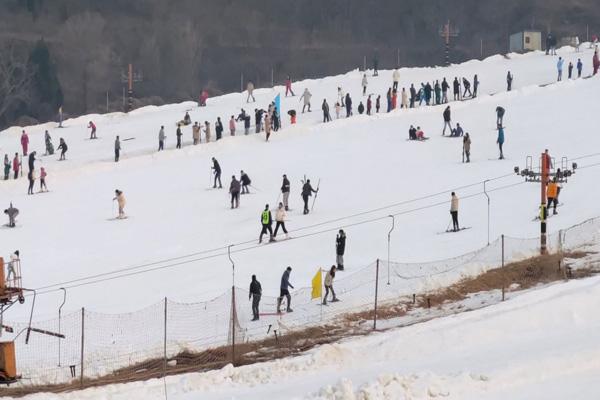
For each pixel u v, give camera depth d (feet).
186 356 343.46
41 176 639.35
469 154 617.62
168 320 385.09
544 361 295.69
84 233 538.47
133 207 583.99
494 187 546.26
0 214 586.04
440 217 504.02
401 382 273.95
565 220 465.47
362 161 636.48
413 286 395.55
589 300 346.33
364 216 520.01
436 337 329.11
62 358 351.05
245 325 371.97
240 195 586.04
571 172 485.97
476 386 280.51
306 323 368.27
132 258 490.90
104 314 400.47
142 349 352.28
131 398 293.23
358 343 332.60
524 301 355.15
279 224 493.36
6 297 363.15
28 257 504.43
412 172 597.52
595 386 281.95
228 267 459.32
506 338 330.54
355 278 416.46
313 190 538.88
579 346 309.63
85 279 464.24
